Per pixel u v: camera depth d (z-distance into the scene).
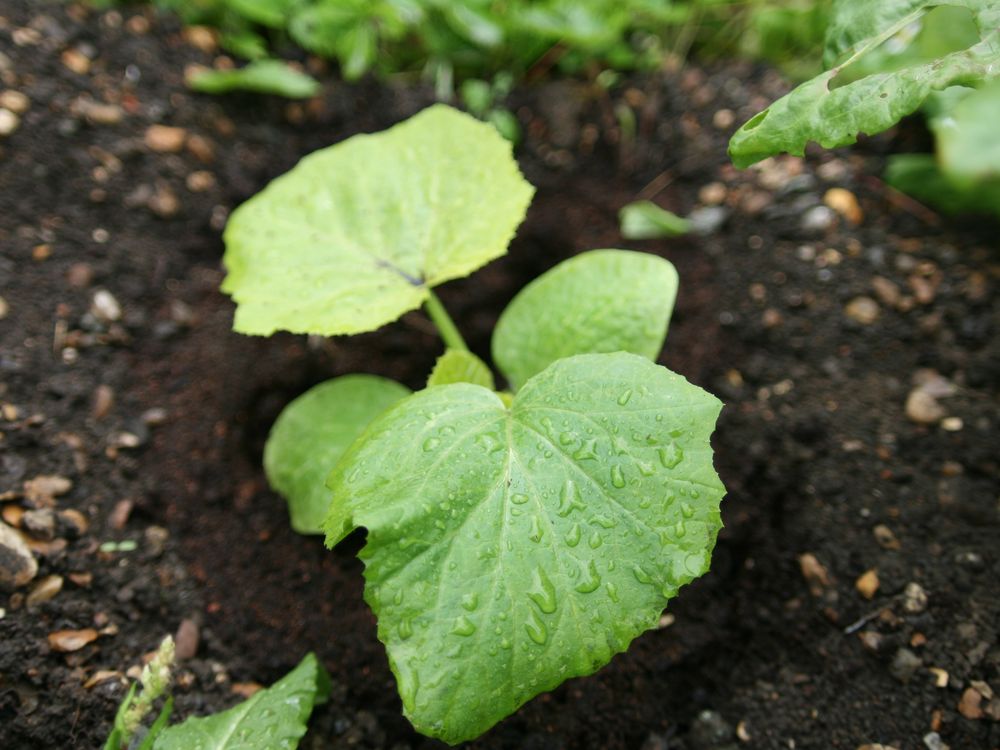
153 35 0.26
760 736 0.17
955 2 0.13
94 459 0.19
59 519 0.18
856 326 0.22
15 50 0.23
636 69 0.29
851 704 0.17
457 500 0.13
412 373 0.23
